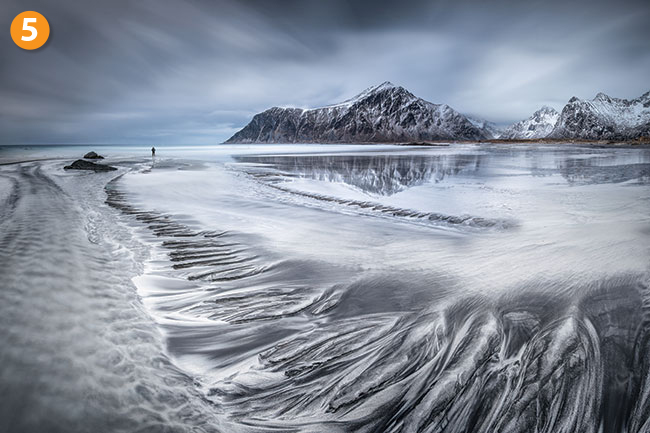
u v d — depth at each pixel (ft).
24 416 8.25
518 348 12.62
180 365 11.75
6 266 16.90
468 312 15.31
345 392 10.64
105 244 23.84
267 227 29.96
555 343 12.84
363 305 16.20
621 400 10.19
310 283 18.61
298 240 26.25
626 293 16.62
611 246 23.29
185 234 27.53
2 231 24.25
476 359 12.05
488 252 23.09
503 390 10.55
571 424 9.43
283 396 10.50
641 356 12.07
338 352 12.66
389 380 11.14
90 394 9.34
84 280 16.67
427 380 11.09
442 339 13.34
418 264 21.17
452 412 9.82
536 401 10.14
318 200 43.42
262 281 18.86
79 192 46.70
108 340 12.12
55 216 31.04
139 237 26.43
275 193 48.42
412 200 43.16
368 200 43.24
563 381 10.89
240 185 56.18
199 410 9.71
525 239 25.89
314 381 11.14
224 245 24.86
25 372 9.56
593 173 68.90
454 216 34.30
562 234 26.78
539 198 42.93
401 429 9.30
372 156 140.46
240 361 12.15
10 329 11.43
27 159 116.06
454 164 96.84
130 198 43.06
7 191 45.80
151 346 12.53
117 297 15.75
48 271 16.88
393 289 17.76
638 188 48.67
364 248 24.34
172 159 128.36
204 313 15.43
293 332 14.01
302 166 94.32
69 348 11.10
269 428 9.31
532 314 15.02
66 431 8.10
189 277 19.26
